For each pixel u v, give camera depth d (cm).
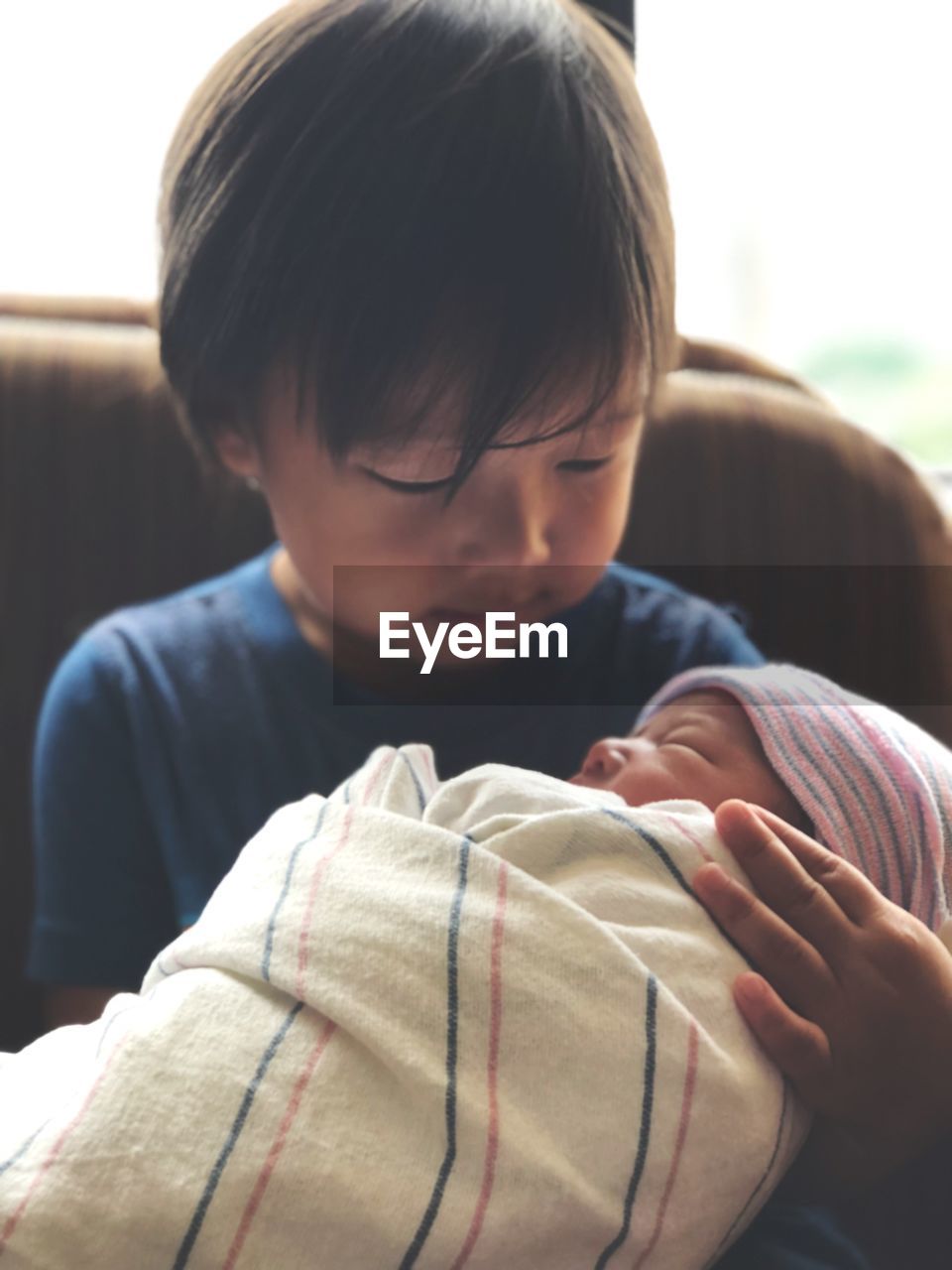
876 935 47
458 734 71
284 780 70
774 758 55
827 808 53
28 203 113
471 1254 40
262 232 55
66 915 71
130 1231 39
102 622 79
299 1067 42
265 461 61
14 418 85
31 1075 47
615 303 53
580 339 53
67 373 86
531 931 43
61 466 85
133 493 86
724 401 88
